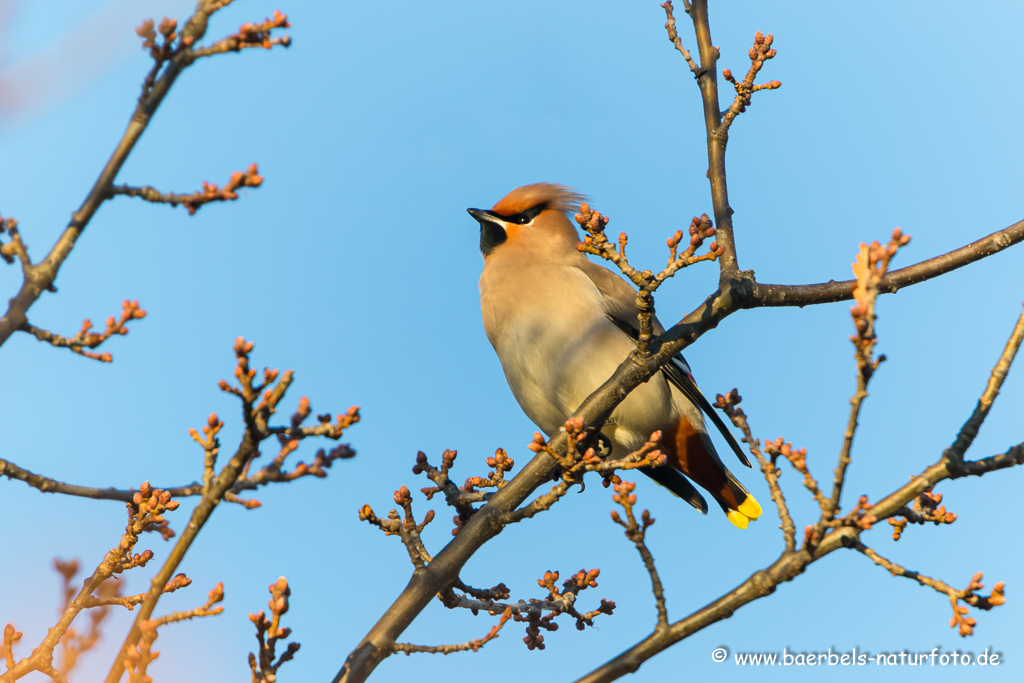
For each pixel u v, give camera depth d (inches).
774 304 302.8
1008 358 243.9
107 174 203.5
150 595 201.5
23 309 202.4
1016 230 326.3
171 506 233.5
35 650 226.8
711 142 343.0
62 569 238.8
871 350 207.8
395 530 273.4
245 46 202.2
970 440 242.7
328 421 200.8
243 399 195.8
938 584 221.0
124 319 213.0
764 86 340.5
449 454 315.3
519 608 300.7
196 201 203.6
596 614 306.3
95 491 241.3
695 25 368.8
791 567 229.3
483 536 270.7
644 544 237.6
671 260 271.1
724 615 232.4
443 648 270.8
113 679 198.4
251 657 207.2
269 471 201.2
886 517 241.1
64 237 204.7
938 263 323.6
